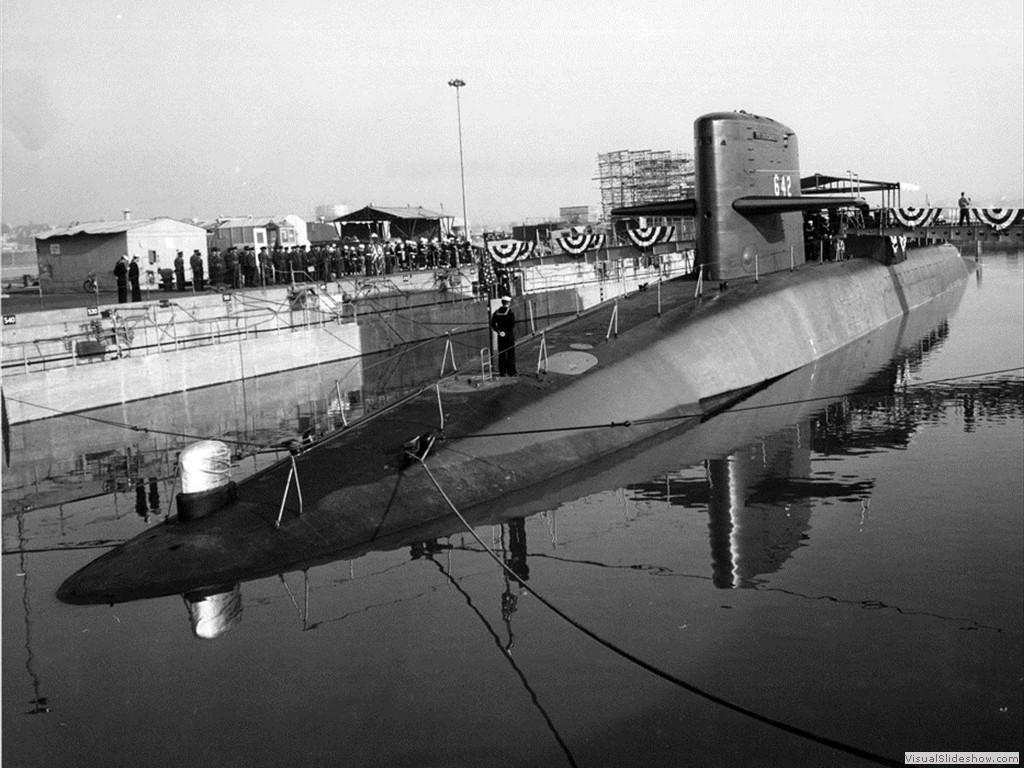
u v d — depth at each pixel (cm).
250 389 2331
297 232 4462
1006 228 2650
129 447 1694
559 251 4959
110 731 668
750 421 1608
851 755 612
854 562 944
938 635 775
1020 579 883
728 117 2103
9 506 1316
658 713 666
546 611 850
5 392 1962
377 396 2155
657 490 1233
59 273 3584
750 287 2123
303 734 654
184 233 3588
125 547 1015
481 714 671
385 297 3186
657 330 1792
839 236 2878
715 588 892
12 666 775
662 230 3203
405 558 1002
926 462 1302
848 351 2297
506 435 1309
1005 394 1744
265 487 1117
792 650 757
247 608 878
